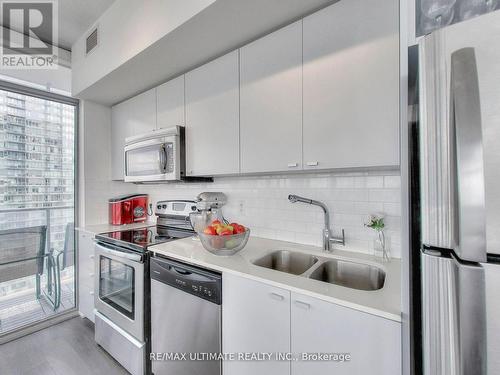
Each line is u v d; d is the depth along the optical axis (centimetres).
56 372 168
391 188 133
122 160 244
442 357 54
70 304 245
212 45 151
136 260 161
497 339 48
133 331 162
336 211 150
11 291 212
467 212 48
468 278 49
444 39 52
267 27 134
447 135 52
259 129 140
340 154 112
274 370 104
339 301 88
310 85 121
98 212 252
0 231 206
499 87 46
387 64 99
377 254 135
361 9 106
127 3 166
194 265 136
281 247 156
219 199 194
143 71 183
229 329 118
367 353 83
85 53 211
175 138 179
